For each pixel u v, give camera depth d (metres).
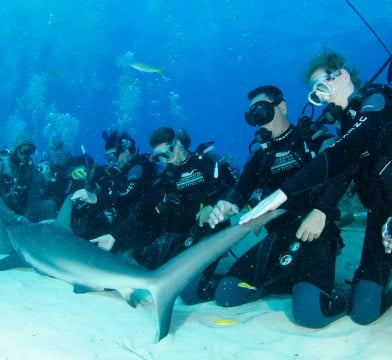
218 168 4.03
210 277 3.74
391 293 3.05
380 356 2.31
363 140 2.47
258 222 2.71
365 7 31.61
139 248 4.34
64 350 2.40
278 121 3.40
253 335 2.72
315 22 34.28
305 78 2.98
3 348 2.41
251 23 36.50
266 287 3.56
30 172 6.05
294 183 2.49
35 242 3.56
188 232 4.11
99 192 5.35
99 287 3.13
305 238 2.81
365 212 5.77
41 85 38.75
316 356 2.42
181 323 2.93
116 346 2.51
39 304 3.10
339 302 2.90
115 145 5.04
